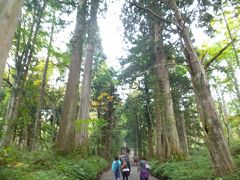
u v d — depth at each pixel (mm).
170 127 17391
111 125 39000
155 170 16234
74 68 13477
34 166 8039
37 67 20453
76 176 9180
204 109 8797
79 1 12352
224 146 8336
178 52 16016
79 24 13492
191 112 27000
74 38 13539
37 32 13750
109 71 33125
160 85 18516
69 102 12812
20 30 12539
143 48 18328
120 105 38375
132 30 13430
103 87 36156
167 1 10336
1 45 2328
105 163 25359
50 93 22562
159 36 15555
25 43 13172
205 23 11195
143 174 10977
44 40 14789
